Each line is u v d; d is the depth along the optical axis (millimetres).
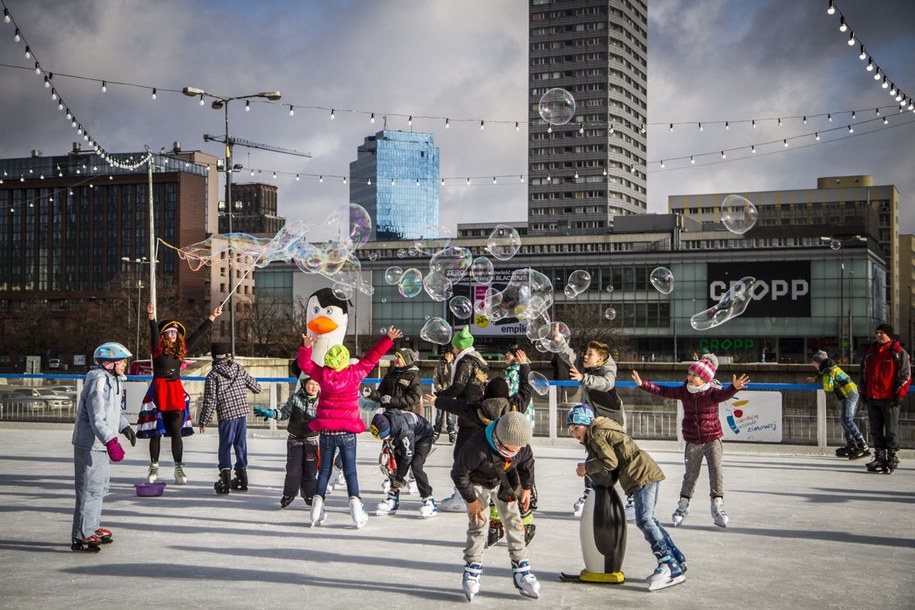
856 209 127562
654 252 81625
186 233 125938
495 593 5852
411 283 16281
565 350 10352
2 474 11492
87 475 6949
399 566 6582
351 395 8141
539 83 143125
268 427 17906
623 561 6805
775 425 14781
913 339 157750
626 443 6105
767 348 78312
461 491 5637
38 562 6621
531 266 84688
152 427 10383
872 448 14875
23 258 132750
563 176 141125
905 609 5520
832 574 6426
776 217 132875
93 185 129875
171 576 6211
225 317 86250
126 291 84750
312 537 7645
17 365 98750
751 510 9172
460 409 6441
